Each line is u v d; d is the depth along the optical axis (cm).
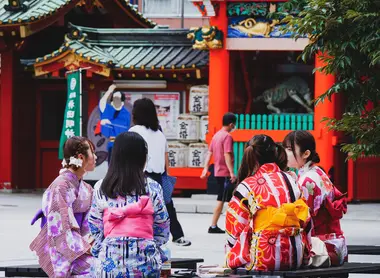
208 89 3181
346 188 3078
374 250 1292
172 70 3173
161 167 1619
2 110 3438
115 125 3189
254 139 1086
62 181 1105
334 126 1866
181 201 2867
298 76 3125
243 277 1010
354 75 1845
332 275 1094
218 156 2108
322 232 1159
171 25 5194
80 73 3009
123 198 909
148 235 909
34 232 2123
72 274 1088
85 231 1117
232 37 2975
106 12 3716
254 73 3191
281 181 1058
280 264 1045
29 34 3300
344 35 1800
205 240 1980
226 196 2109
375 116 1827
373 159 2998
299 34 1856
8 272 1128
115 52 3288
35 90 3497
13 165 3438
